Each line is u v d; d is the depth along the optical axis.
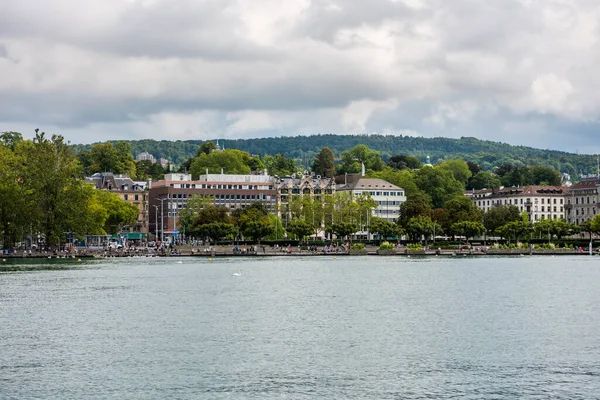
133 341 136.25
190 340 137.25
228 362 120.19
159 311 172.62
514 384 108.06
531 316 166.62
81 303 185.62
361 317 164.62
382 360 121.75
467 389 105.81
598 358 123.12
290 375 112.75
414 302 190.88
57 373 113.56
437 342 135.75
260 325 153.38
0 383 108.31
